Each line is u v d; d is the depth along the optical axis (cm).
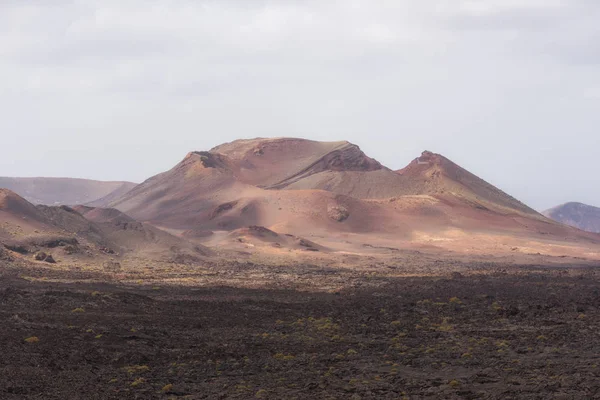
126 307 6875
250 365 4488
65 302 6750
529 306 7419
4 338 4834
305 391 3806
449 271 14800
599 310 7175
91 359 4428
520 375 4119
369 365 4528
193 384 3956
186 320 6331
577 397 3481
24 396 3522
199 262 14950
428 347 5181
